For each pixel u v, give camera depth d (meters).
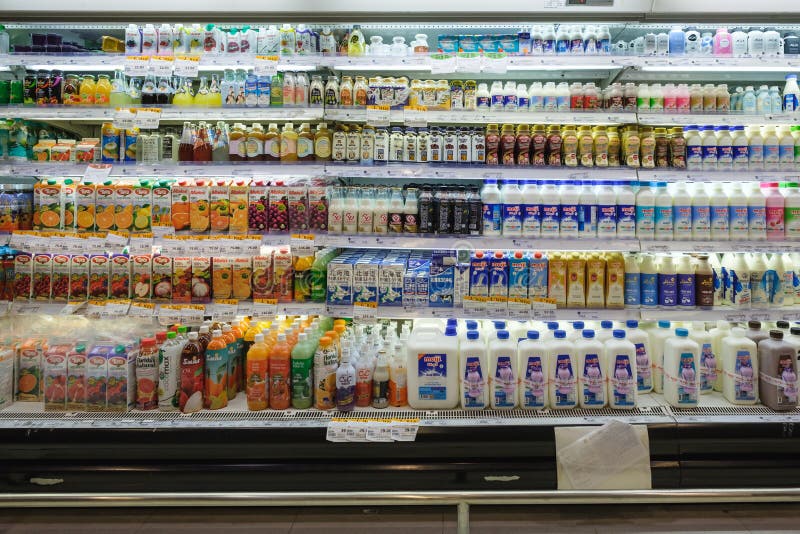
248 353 2.11
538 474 1.91
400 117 2.21
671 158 2.26
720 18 2.15
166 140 2.28
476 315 2.18
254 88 2.28
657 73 2.69
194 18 2.19
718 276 2.34
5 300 2.28
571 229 2.23
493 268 2.22
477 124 2.87
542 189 2.27
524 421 1.99
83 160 2.31
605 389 2.12
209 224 2.27
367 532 1.96
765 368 2.13
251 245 2.20
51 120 2.62
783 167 2.27
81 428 1.94
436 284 2.23
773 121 2.20
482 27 2.36
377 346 2.30
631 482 1.90
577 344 2.14
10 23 2.24
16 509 2.11
